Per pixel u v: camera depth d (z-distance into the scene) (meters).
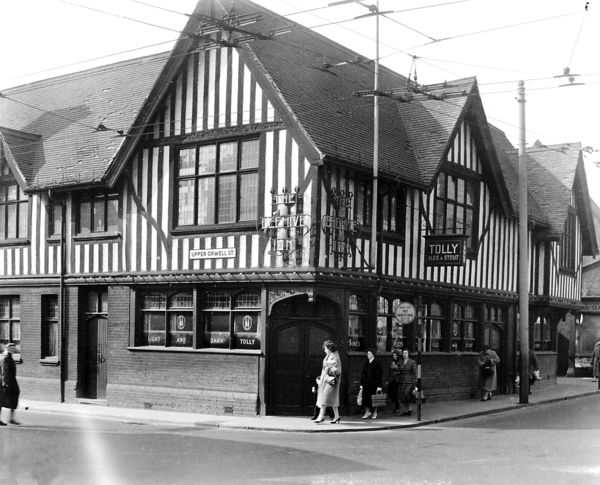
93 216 20.20
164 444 12.96
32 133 22.56
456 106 21.00
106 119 21.48
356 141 18.02
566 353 34.66
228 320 17.91
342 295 17.19
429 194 20.30
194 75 18.31
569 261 29.38
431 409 19.30
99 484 9.48
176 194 18.62
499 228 23.75
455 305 22.06
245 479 9.86
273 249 16.94
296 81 18.09
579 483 9.75
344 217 17.25
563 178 28.62
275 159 17.08
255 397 17.17
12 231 21.91
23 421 16.30
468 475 10.29
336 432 15.34
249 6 18.38
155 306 19.12
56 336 20.95
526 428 16.11
